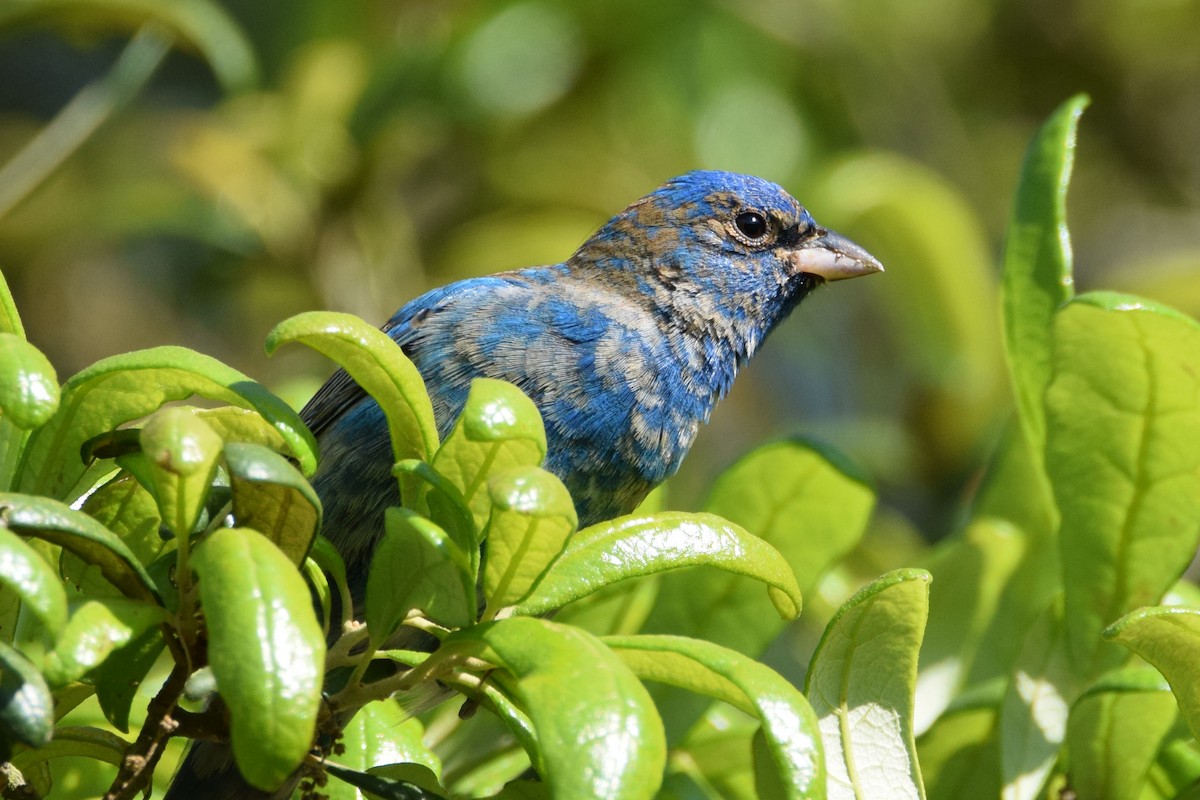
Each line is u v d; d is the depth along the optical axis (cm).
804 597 840
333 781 670
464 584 535
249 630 463
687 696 784
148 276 1708
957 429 1376
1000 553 873
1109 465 737
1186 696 610
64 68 1845
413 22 1539
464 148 1470
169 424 512
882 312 1673
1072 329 709
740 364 1084
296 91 1399
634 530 586
